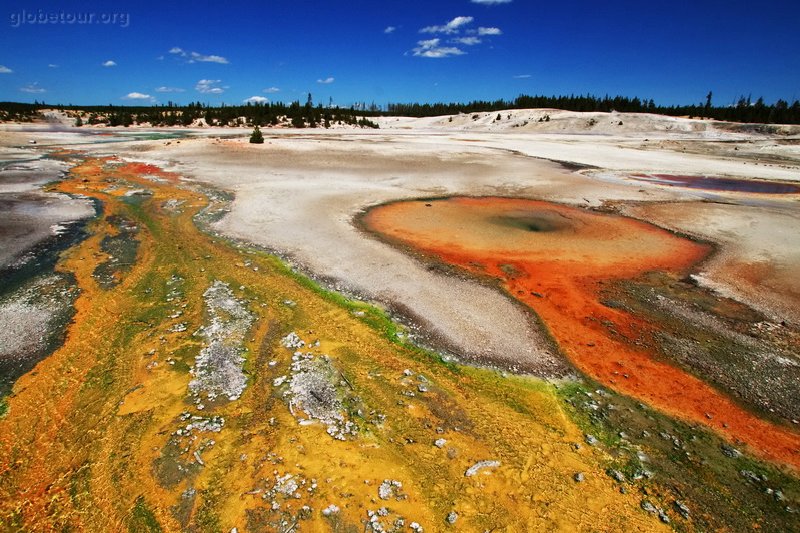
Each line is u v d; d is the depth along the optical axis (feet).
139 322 30.19
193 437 20.54
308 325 30.45
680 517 17.95
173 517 16.92
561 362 27.66
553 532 16.99
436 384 25.08
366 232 50.31
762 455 21.26
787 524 17.93
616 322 32.55
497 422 22.48
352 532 16.46
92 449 19.85
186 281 36.63
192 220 52.95
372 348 28.19
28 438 20.36
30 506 17.29
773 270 42.14
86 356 26.40
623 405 24.20
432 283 37.60
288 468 19.10
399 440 20.97
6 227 47.96
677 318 33.37
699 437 22.18
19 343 27.35
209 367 25.61
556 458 20.47
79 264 39.52
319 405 22.97
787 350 29.63
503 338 29.86
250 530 16.42
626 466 20.26
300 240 46.80
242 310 32.09
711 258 45.09
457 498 18.13
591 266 42.57
